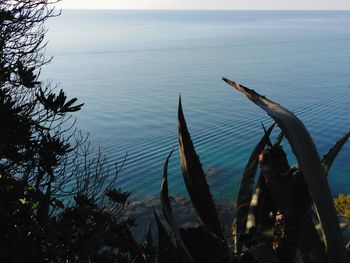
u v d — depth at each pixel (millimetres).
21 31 6539
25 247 3234
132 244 2754
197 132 85312
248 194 1818
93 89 152625
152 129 90188
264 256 1471
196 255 1756
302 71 198375
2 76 5074
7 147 3799
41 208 3758
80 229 4605
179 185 43656
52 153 3953
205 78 182875
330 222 1161
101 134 82938
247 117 99188
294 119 1228
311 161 1184
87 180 5676
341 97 127188
